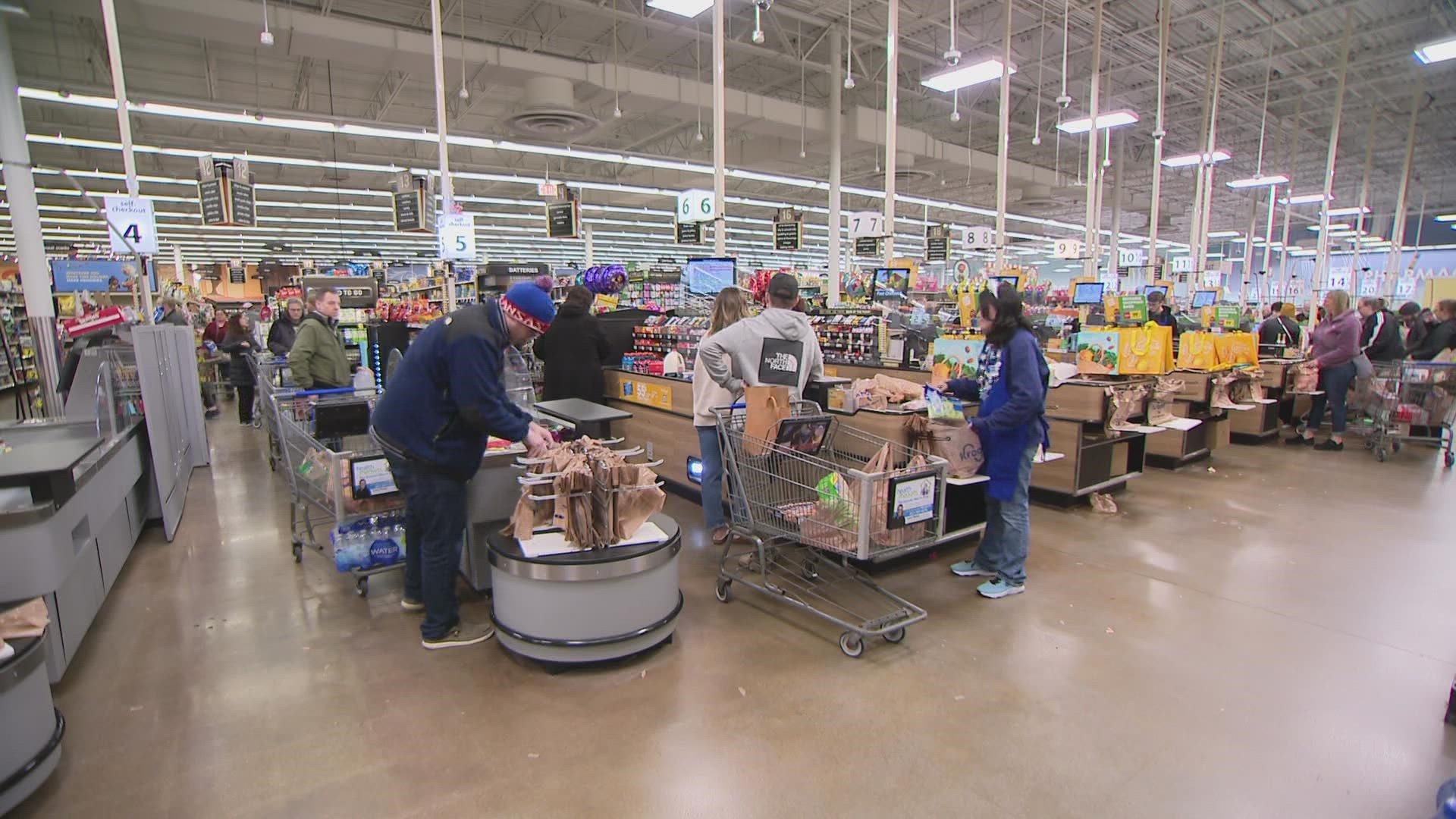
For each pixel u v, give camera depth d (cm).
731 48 1261
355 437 405
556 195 1255
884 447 293
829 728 235
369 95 1331
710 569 375
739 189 2172
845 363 578
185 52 1078
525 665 278
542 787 207
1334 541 418
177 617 323
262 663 281
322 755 222
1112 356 490
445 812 197
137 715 245
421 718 242
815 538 295
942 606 331
